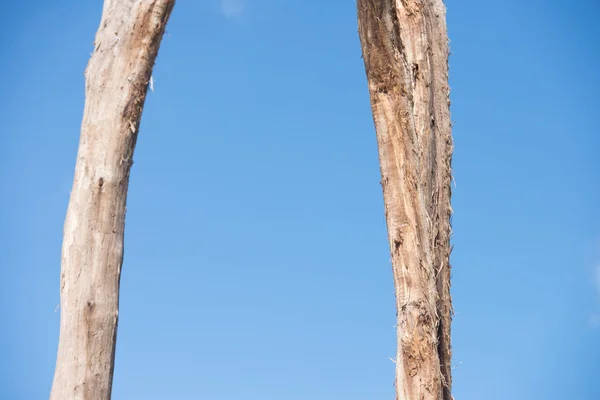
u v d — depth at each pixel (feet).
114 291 20.42
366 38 24.11
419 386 22.15
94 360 19.57
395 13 24.09
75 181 21.09
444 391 24.84
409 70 24.56
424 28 28.30
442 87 28.53
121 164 21.35
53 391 19.30
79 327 19.66
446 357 25.36
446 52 29.30
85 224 20.48
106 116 21.50
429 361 22.39
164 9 22.72
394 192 23.79
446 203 27.27
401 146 23.99
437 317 24.38
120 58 22.06
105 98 21.68
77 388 19.21
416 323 22.61
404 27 28.25
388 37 23.95
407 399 22.12
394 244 23.48
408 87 24.34
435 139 27.55
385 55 24.04
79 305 19.83
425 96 27.45
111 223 20.77
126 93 21.83
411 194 23.68
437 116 27.99
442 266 26.14
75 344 19.54
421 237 23.44
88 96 21.85
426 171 26.48
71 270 20.15
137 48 22.22
